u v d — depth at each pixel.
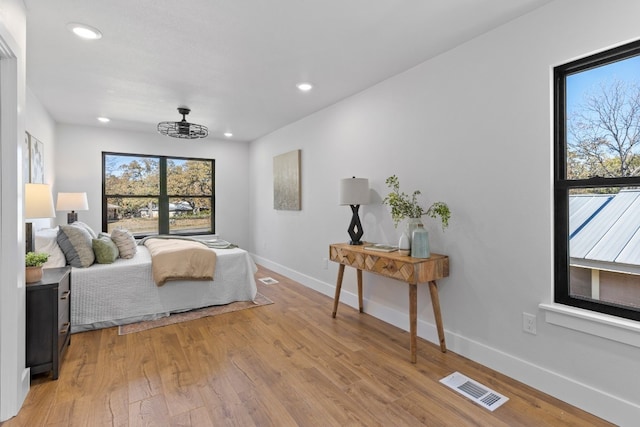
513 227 2.09
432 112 2.60
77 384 2.04
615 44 1.65
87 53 2.47
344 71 2.84
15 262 1.74
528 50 1.99
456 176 2.43
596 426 1.65
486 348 2.25
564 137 1.90
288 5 1.89
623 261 1.71
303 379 2.11
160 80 3.02
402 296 2.93
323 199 3.99
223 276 3.62
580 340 1.79
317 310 3.43
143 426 1.67
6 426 1.66
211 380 2.10
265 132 5.31
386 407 1.82
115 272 3.03
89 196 4.82
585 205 1.84
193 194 5.80
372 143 3.21
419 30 2.18
